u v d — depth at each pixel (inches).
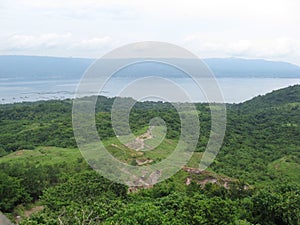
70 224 526.9
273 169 1209.4
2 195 914.1
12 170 1082.1
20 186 978.7
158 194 686.5
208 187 812.6
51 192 706.2
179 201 601.3
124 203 627.8
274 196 651.5
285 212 626.5
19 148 1409.9
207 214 554.3
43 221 543.2
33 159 1221.1
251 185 980.6
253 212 655.8
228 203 608.1
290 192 686.5
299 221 619.8
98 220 522.3
